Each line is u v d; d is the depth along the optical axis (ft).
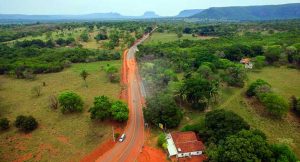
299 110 291.38
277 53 498.28
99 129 262.67
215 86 321.32
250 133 196.75
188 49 586.86
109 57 583.17
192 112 297.94
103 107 272.31
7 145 238.68
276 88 371.97
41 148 233.35
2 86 404.98
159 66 440.86
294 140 245.45
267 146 187.73
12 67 479.41
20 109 313.94
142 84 399.65
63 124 273.95
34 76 450.71
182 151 216.13
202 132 234.17
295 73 446.60
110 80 421.59
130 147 234.99
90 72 479.41
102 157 222.89
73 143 240.53
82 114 295.89
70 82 420.77
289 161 185.47
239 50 537.65
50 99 329.11
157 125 262.67
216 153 188.24
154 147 233.35
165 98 278.46
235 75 393.09
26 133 258.16
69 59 556.10
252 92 338.34
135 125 271.69
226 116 233.55
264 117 289.33
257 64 482.69
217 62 458.09
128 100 337.31
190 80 312.91
